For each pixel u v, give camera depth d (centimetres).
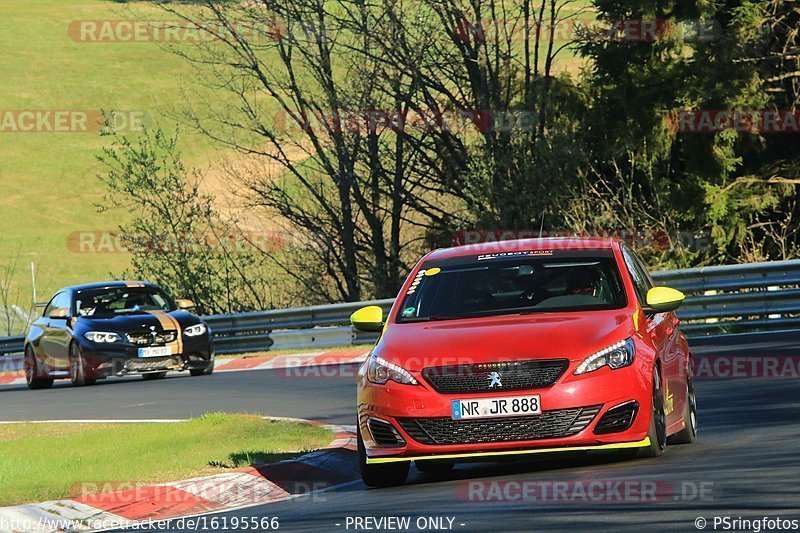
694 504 2650
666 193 10981
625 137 11250
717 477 2986
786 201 11450
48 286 17325
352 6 12069
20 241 19600
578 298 3578
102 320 8069
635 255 4038
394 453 3294
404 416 3262
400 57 12038
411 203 12712
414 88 11994
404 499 3144
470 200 11431
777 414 4275
